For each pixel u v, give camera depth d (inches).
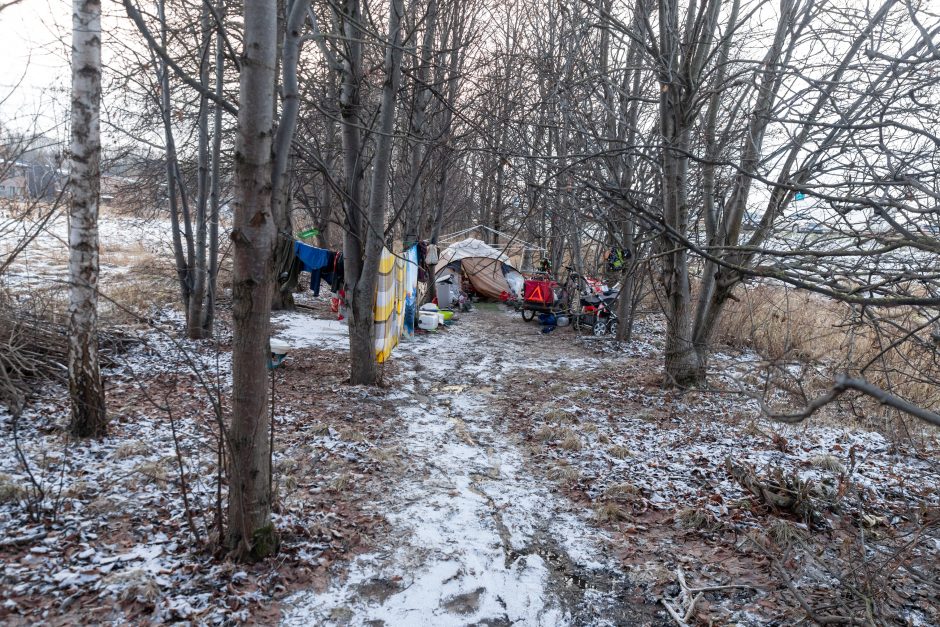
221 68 370.6
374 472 223.0
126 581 140.1
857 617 137.2
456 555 173.2
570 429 282.8
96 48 197.2
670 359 360.2
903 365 282.0
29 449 204.7
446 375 401.1
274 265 144.6
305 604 145.9
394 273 408.8
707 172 308.8
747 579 165.3
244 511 153.5
